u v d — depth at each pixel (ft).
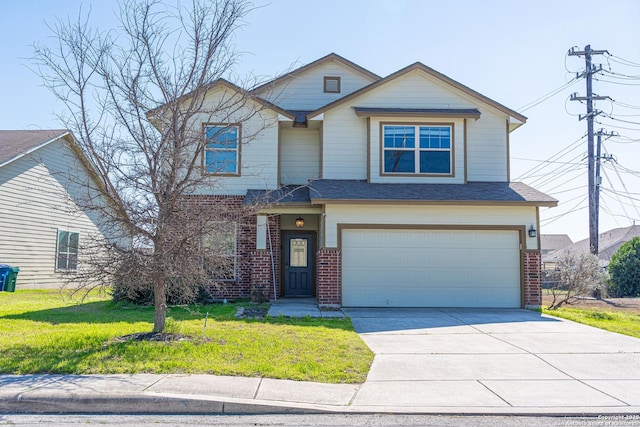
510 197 47.85
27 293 54.29
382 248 47.65
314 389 21.42
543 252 206.39
